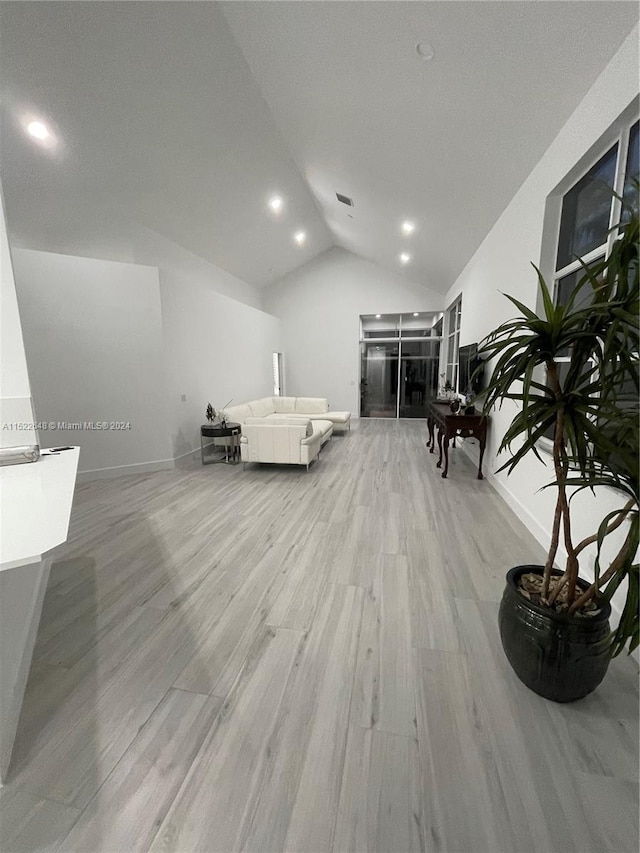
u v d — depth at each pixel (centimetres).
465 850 99
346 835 102
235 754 123
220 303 600
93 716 137
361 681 152
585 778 115
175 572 236
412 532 289
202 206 535
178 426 500
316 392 939
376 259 810
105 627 185
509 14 187
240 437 498
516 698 143
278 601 205
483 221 411
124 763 120
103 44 291
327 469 479
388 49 238
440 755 122
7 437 210
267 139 446
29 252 385
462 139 296
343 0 215
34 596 180
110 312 431
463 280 590
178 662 163
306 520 315
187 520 318
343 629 183
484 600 204
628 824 103
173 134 397
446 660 163
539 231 282
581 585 152
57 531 112
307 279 902
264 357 787
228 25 290
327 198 572
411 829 103
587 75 201
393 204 473
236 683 152
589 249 238
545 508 263
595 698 143
